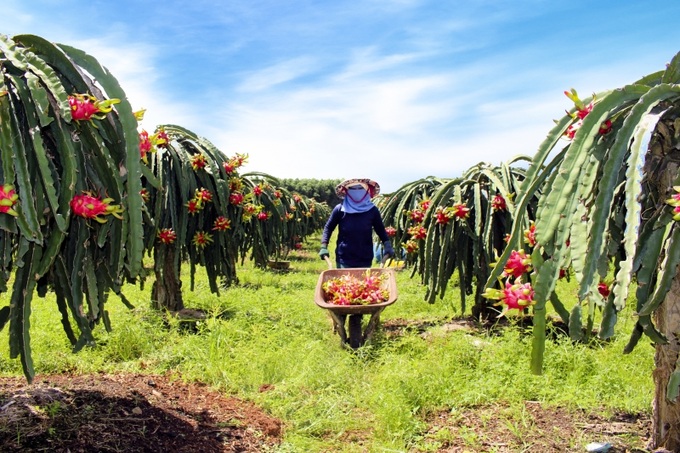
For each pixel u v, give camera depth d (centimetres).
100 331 416
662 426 230
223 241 527
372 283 432
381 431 276
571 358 340
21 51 210
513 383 313
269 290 716
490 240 487
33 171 206
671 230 187
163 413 272
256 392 329
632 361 347
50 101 208
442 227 501
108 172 221
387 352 404
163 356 378
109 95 220
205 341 402
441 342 398
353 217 491
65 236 224
